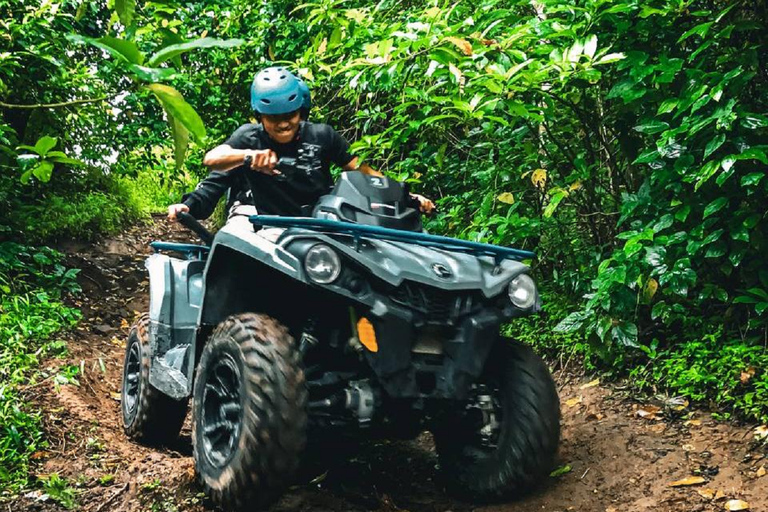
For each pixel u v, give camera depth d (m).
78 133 8.98
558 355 4.96
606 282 4.02
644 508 3.14
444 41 3.72
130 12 1.07
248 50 8.09
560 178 5.08
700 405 3.90
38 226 7.83
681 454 3.49
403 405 3.06
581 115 4.41
